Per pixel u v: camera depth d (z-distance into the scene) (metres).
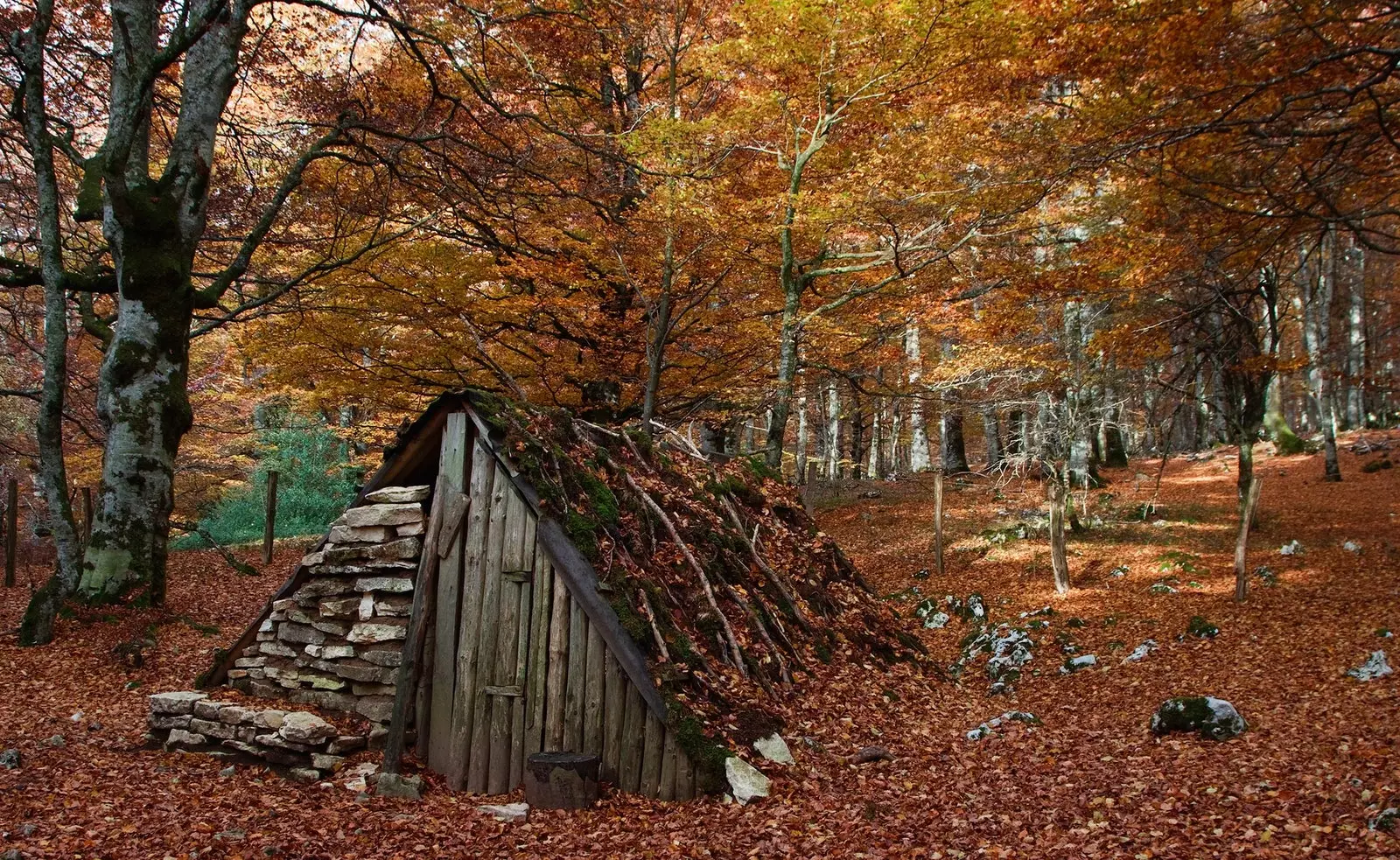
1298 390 37.06
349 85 13.90
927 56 13.25
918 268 15.20
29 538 20.80
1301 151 8.84
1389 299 29.34
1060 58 10.04
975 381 18.86
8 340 19.66
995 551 17.97
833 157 15.30
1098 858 5.08
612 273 14.66
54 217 11.14
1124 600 13.88
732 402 18.80
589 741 6.50
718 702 6.88
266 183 14.45
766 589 9.32
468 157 13.46
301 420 26.45
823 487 27.56
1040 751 7.67
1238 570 12.89
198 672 9.49
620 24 14.55
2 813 5.46
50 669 9.19
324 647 7.37
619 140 13.47
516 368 14.68
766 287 16.56
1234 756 6.93
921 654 11.24
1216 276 11.55
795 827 5.71
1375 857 4.66
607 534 7.36
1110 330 13.37
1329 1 7.91
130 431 10.84
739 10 13.70
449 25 12.84
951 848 5.39
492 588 6.96
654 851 5.33
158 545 11.09
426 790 6.58
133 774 6.44
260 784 6.43
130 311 10.88
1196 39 8.43
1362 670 8.95
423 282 13.04
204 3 11.01
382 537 7.33
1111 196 14.29
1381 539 15.06
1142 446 37.41
